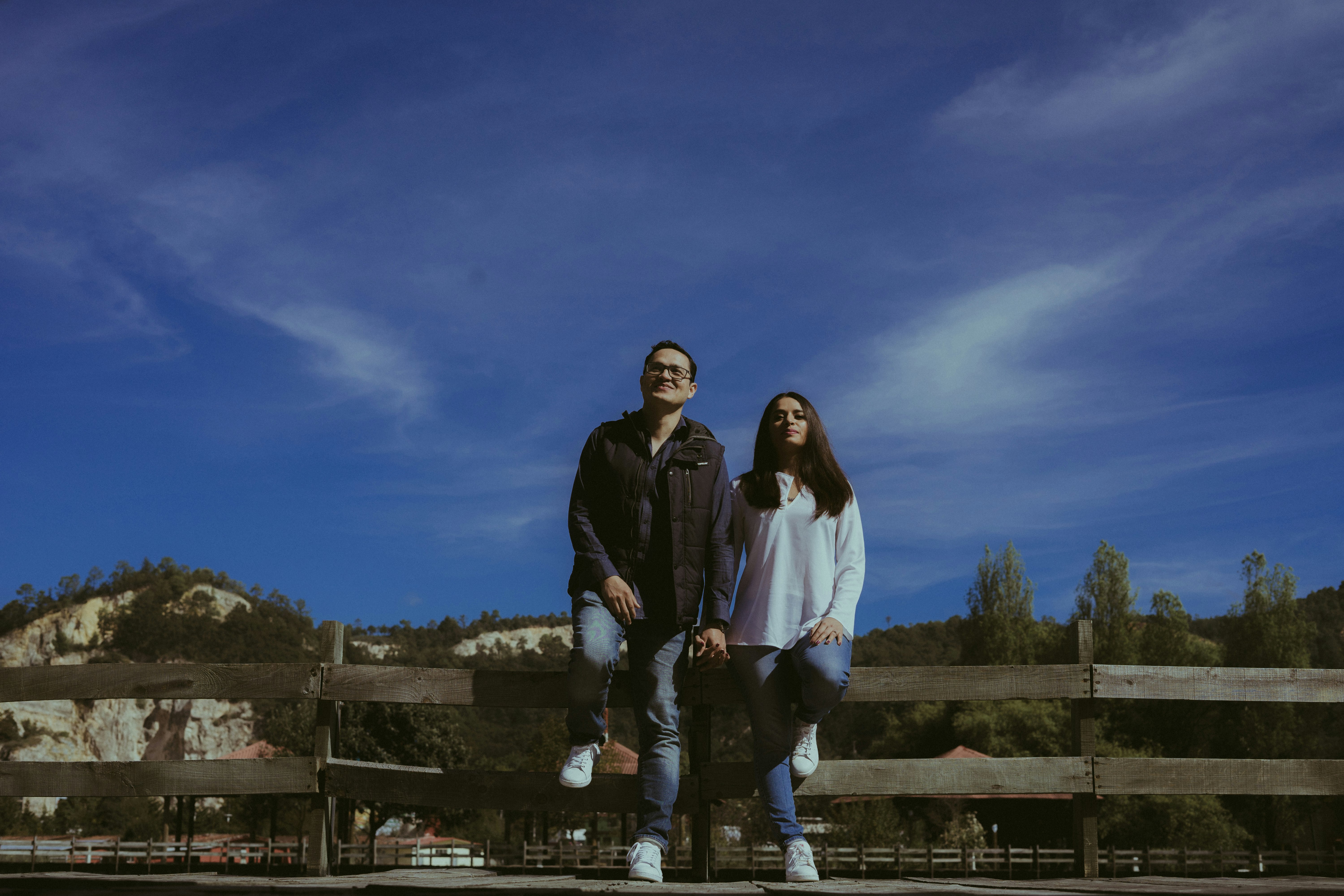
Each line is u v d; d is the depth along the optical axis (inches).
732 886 107.3
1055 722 1283.2
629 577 129.3
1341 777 136.5
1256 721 1280.8
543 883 110.6
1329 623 3181.6
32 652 5590.6
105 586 6112.2
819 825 799.1
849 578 130.0
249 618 6102.4
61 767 136.3
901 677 139.2
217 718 4052.7
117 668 140.8
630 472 132.1
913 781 132.6
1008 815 1016.9
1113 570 1577.3
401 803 132.8
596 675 122.9
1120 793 134.2
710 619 127.0
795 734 130.2
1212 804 958.4
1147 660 1487.5
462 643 7175.2
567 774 124.1
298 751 1205.1
